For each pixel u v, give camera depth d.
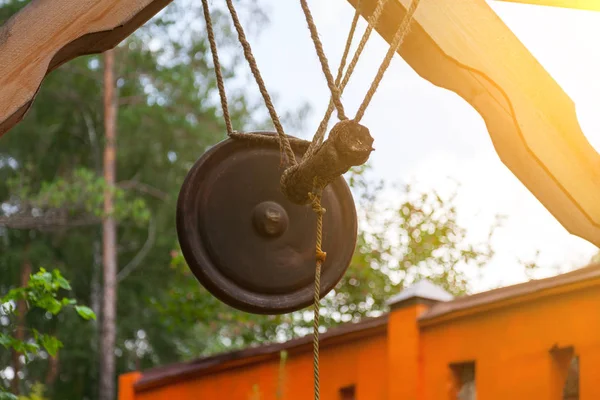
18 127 24.78
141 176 25.62
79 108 25.56
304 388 7.05
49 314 24.02
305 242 3.93
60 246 25.11
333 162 3.29
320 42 3.52
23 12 3.47
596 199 4.08
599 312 4.92
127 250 25.53
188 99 24.94
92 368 24.00
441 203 12.04
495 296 5.53
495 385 5.50
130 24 3.58
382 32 4.01
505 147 4.15
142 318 24.45
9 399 5.73
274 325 12.81
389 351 6.29
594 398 4.88
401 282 11.98
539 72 4.07
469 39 3.99
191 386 8.25
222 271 3.83
